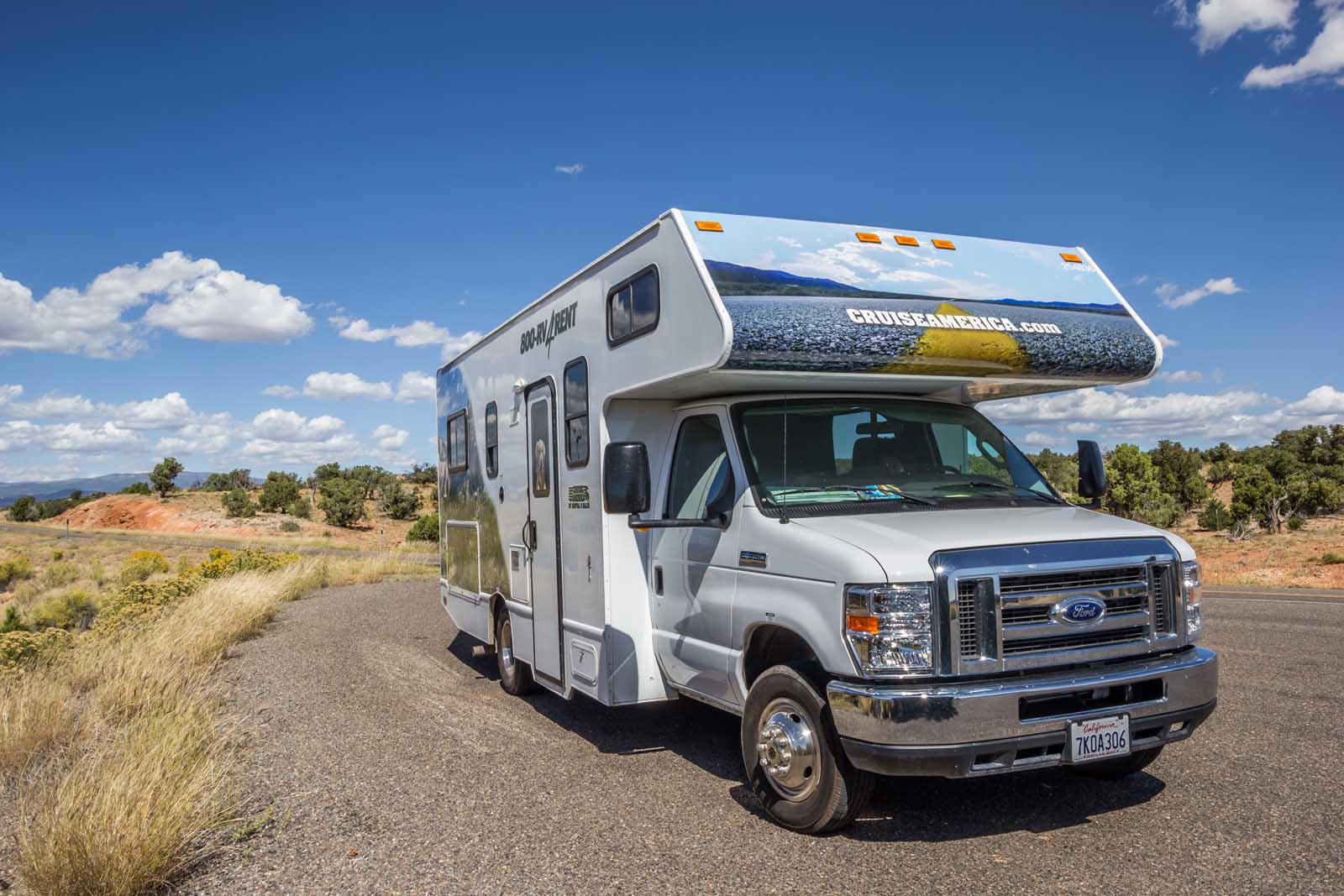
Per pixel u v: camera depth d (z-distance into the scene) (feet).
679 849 14.92
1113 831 15.07
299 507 279.28
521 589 25.66
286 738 22.53
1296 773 17.76
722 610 17.26
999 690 13.51
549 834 15.80
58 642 35.55
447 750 21.26
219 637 35.45
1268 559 101.04
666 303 17.56
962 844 14.71
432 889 13.80
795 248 17.47
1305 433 255.29
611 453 17.10
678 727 22.77
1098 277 19.94
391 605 47.65
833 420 18.43
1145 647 14.76
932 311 17.21
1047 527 15.17
